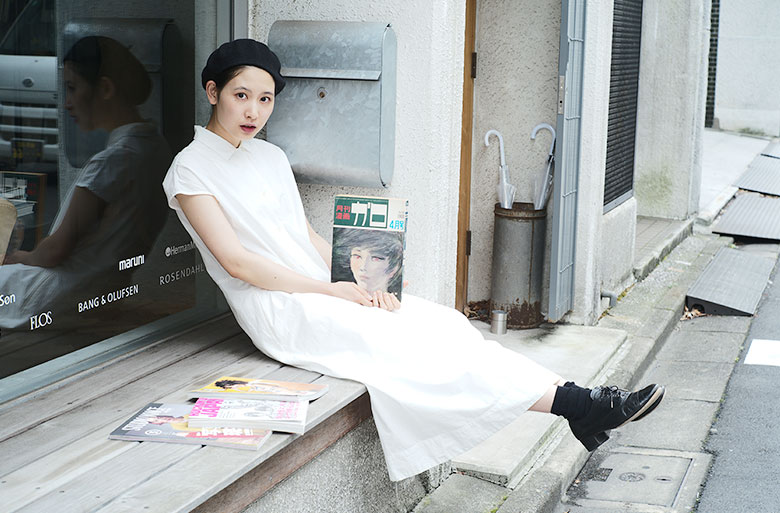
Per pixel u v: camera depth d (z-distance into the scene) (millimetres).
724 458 4281
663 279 7570
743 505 3779
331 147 3695
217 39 3809
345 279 3227
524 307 5664
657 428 4695
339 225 3229
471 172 5828
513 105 5703
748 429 4641
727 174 13461
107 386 2947
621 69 6812
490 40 5668
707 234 9859
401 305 3262
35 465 2312
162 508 2076
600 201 5883
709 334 6426
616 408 3016
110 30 3225
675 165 9648
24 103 2893
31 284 2953
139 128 3398
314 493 2832
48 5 2953
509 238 5590
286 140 3754
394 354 2984
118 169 3301
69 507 2078
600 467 4223
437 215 3797
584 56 5484
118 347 3330
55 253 3045
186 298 3732
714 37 18328
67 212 3082
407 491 3453
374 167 3654
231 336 3562
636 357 5406
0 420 2633
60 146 3043
